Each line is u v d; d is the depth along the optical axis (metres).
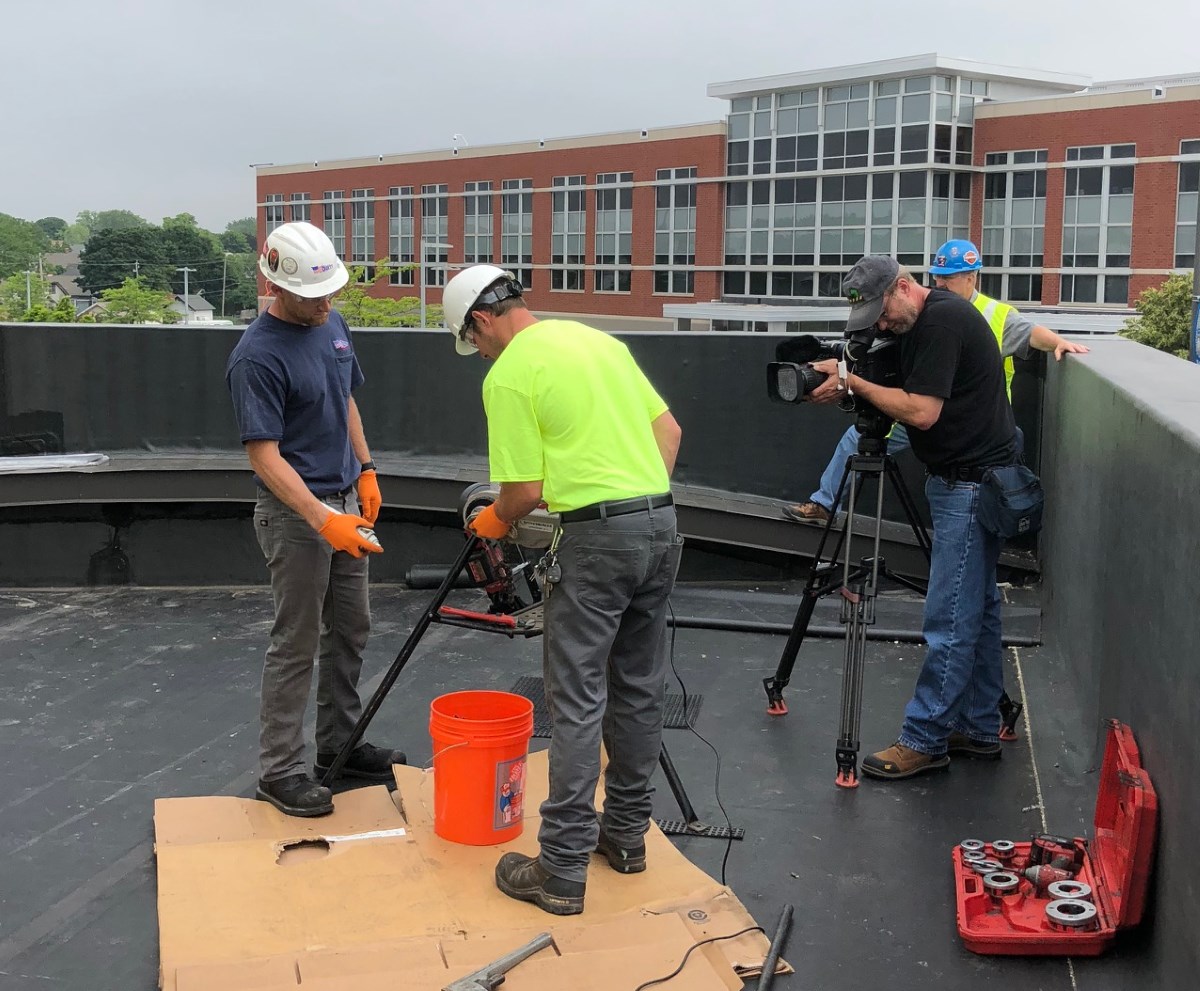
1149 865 2.54
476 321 2.96
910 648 5.11
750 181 55.94
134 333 6.20
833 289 54.25
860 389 3.55
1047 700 4.36
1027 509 3.54
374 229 74.69
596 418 2.81
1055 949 2.72
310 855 3.14
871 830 3.40
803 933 2.86
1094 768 3.56
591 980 2.53
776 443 6.26
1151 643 2.69
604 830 3.09
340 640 3.67
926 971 2.70
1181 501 2.43
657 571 2.90
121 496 5.99
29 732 4.12
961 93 50.84
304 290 3.18
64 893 3.01
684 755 3.93
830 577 4.11
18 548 6.14
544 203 64.69
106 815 3.46
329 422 3.39
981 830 3.40
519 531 3.38
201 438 6.30
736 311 54.31
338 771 3.50
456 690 4.55
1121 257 48.06
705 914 2.87
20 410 6.22
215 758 3.90
